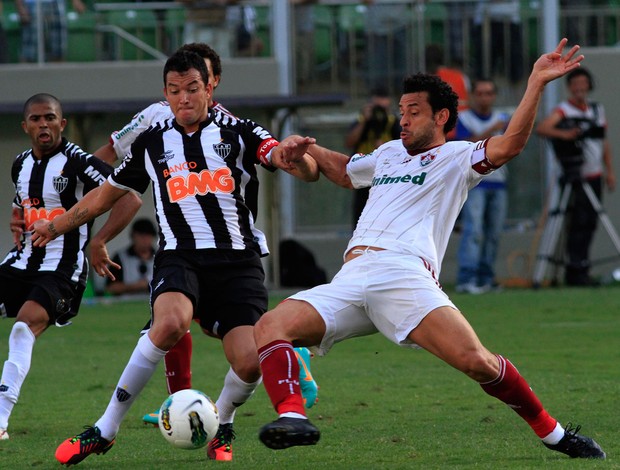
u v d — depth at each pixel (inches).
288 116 2322.8
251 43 2618.1
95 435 792.9
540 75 757.3
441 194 792.3
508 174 2684.5
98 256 906.7
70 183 998.4
